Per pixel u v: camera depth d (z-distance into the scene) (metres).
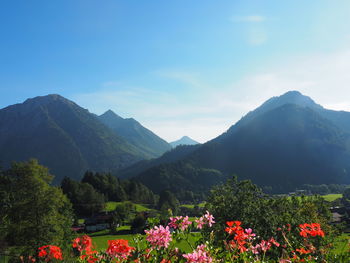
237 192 19.20
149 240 3.85
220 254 4.32
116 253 3.98
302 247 5.42
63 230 30.81
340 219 60.31
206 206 18.48
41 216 28.70
